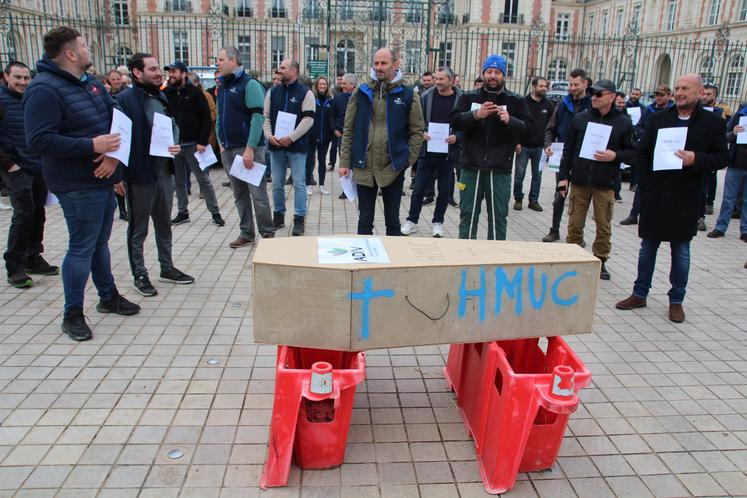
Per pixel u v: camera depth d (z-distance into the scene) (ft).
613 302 17.71
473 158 18.53
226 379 12.26
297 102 22.63
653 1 112.27
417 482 9.36
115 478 9.16
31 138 12.16
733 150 24.71
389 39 76.13
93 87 13.34
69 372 12.30
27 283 17.02
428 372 12.92
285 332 8.96
